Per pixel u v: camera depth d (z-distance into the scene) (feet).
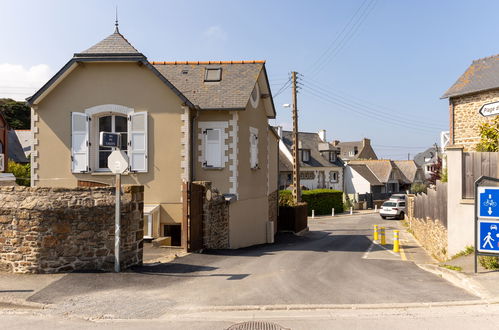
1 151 79.61
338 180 165.58
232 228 47.06
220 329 17.26
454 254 33.88
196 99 46.16
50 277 24.73
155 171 43.14
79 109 43.50
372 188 166.20
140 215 29.60
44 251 25.59
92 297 21.53
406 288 24.20
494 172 32.99
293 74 85.20
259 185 56.44
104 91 43.45
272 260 35.63
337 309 20.04
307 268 31.73
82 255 26.58
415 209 67.21
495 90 52.70
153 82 43.32
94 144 43.98
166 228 44.93
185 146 42.91
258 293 22.88
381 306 20.24
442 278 27.40
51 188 26.58
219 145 46.16
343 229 87.20
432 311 19.52
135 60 42.57
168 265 30.42
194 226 37.76
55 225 25.88
